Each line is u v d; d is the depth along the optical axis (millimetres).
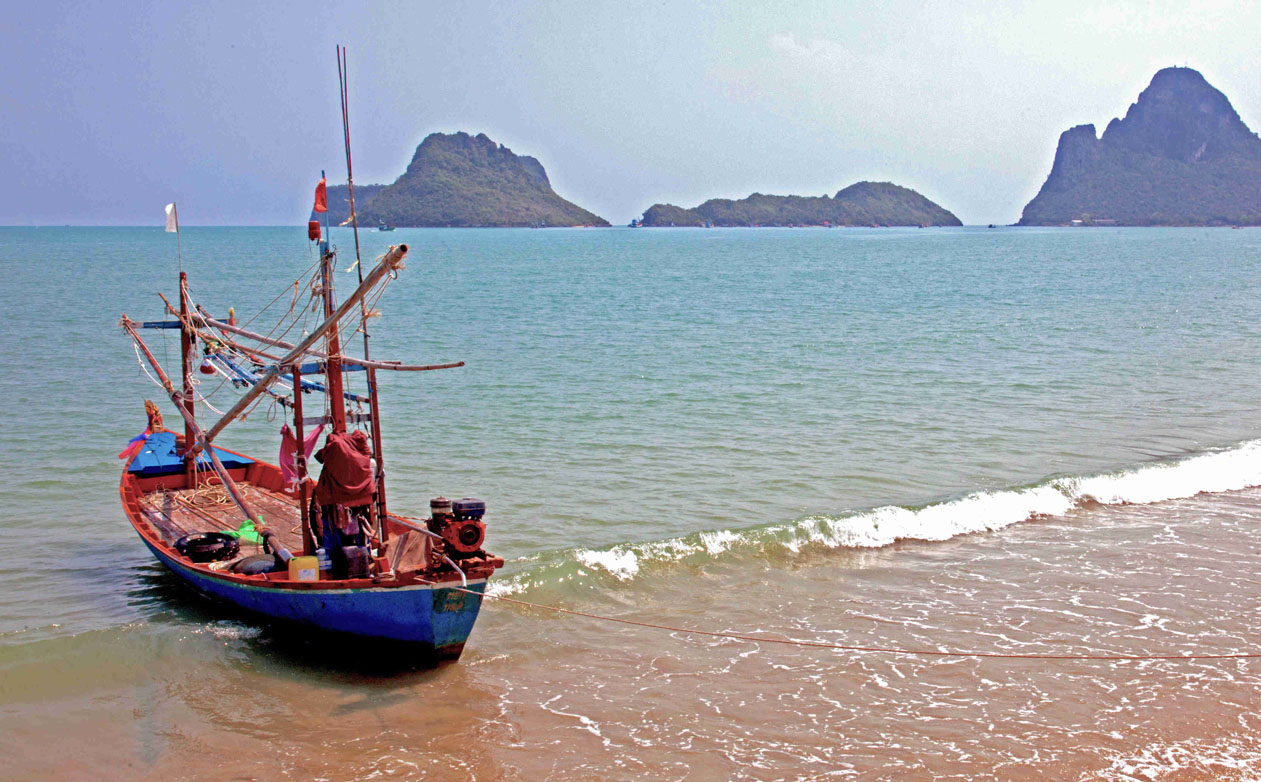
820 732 10312
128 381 29875
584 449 21594
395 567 11703
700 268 109938
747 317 50938
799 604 13641
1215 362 33906
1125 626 12930
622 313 53125
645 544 15000
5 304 53906
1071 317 50094
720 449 21594
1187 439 22484
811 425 24000
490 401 26953
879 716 10641
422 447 21719
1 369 31406
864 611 13406
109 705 10820
